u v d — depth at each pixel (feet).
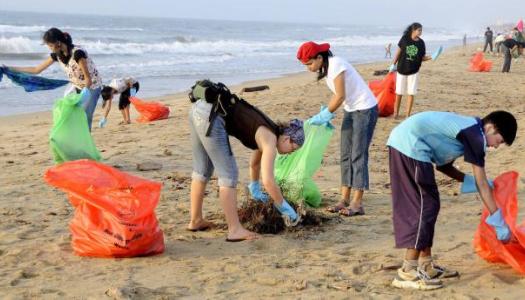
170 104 52.70
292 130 16.65
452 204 21.20
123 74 82.64
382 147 31.48
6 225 18.99
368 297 13.62
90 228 16.08
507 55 74.13
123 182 16.21
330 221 19.39
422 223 13.66
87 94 24.21
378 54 162.40
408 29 37.04
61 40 25.25
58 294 13.84
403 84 37.81
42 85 27.32
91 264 15.79
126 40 158.40
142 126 39.68
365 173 20.03
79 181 15.97
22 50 110.42
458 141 13.44
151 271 15.30
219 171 17.37
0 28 160.76
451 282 14.33
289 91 54.03
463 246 16.83
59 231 18.52
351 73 19.44
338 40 255.70
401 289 14.08
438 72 70.69
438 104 45.83
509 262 14.44
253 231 18.22
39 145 34.32
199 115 16.84
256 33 283.18
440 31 479.00
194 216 18.39
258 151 18.02
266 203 18.72
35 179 25.36
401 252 16.52
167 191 23.17
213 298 13.69
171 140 33.65
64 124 23.85
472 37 342.64
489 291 13.80
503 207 14.21
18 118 46.91
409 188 13.75
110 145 32.68
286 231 18.35
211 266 15.64
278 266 15.60
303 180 19.75
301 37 264.93
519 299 13.38
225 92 16.71
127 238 15.83
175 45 148.77
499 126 13.19
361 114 19.57
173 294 13.84
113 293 13.73
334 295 13.74
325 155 29.63
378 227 18.86
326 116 19.61
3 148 33.42
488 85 59.88
